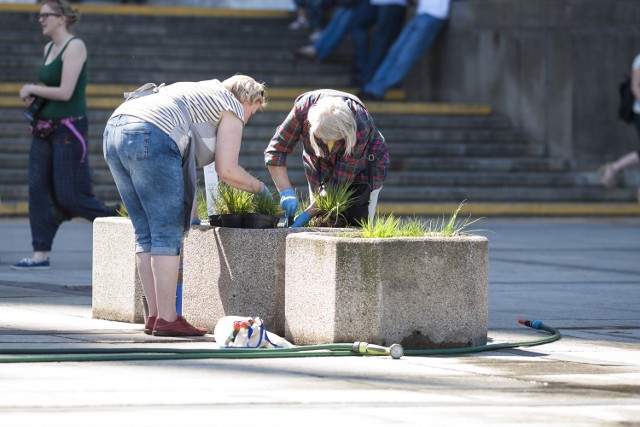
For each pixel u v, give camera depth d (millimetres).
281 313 11953
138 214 12195
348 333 11188
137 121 11781
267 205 12453
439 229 12227
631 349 11836
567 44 34000
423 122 34469
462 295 11469
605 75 34125
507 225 29109
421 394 9289
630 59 34188
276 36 39188
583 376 10227
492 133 34438
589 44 34031
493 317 14102
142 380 9633
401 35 35438
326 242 11227
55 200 18312
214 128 12039
